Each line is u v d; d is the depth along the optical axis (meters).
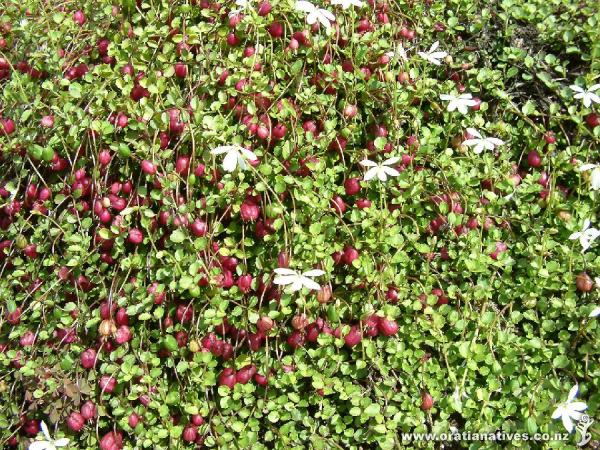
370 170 0.26
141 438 0.25
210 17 0.30
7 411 0.27
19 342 0.28
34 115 0.29
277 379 0.25
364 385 0.26
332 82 0.29
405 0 0.32
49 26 0.31
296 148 0.27
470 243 0.27
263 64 0.29
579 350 0.25
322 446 0.25
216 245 0.26
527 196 0.29
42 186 0.29
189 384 0.25
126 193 0.28
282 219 0.26
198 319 0.25
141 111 0.28
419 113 0.29
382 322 0.25
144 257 0.27
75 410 0.26
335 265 0.27
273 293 0.26
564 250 0.27
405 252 0.27
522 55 0.31
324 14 0.27
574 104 0.30
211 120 0.27
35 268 0.28
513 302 0.27
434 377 0.26
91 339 0.27
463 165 0.29
